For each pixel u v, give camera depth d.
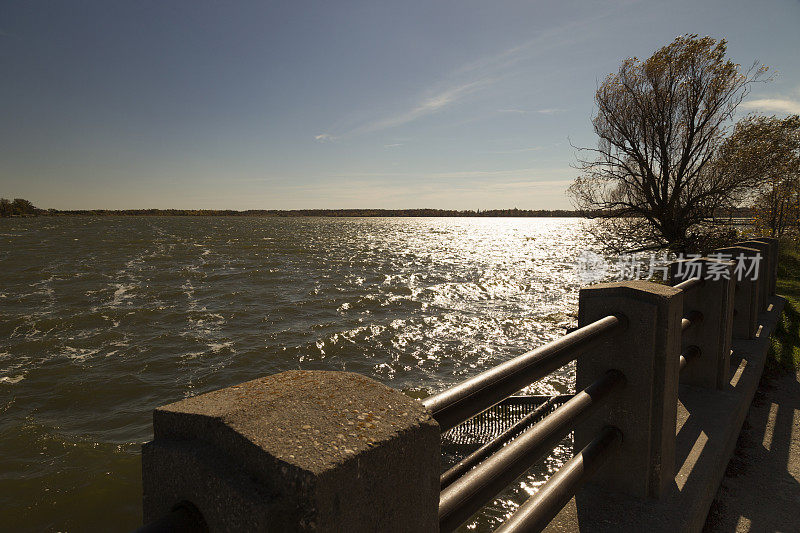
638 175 20.14
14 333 15.82
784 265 15.10
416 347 13.98
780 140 17.48
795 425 3.56
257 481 0.56
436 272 31.88
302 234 98.94
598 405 1.63
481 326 16.20
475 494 0.98
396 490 0.65
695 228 19.81
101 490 7.24
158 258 41.06
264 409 0.67
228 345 14.48
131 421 9.59
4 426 9.26
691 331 3.40
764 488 2.68
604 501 1.86
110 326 16.84
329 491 0.53
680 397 3.21
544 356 1.26
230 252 48.44
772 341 5.87
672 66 18.55
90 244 57.91
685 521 1.73
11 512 6.74
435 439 0.74
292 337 15.32
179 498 0.64
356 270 33.50
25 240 64.56
